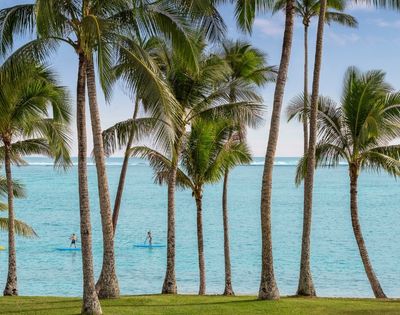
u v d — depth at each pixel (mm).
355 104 24250
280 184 169750
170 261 25094
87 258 16719
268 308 18188
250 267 44438
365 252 24719
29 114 23094
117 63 16547
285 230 68938
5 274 41438
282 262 46688
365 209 93125
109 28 16359
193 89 24547
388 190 142750
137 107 25469
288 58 19625
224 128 26812
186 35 17578
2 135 24891
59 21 15992
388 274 41062
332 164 25016
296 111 25344
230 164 26562
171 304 19078
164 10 17453
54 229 71000
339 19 30188
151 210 96938
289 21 19656
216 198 122188
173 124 16781
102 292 20281
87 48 15898
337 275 40844
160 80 16391
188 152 26344
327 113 24859
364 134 22828
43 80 22891
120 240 62500
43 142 26375
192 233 67688
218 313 17391
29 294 33750
